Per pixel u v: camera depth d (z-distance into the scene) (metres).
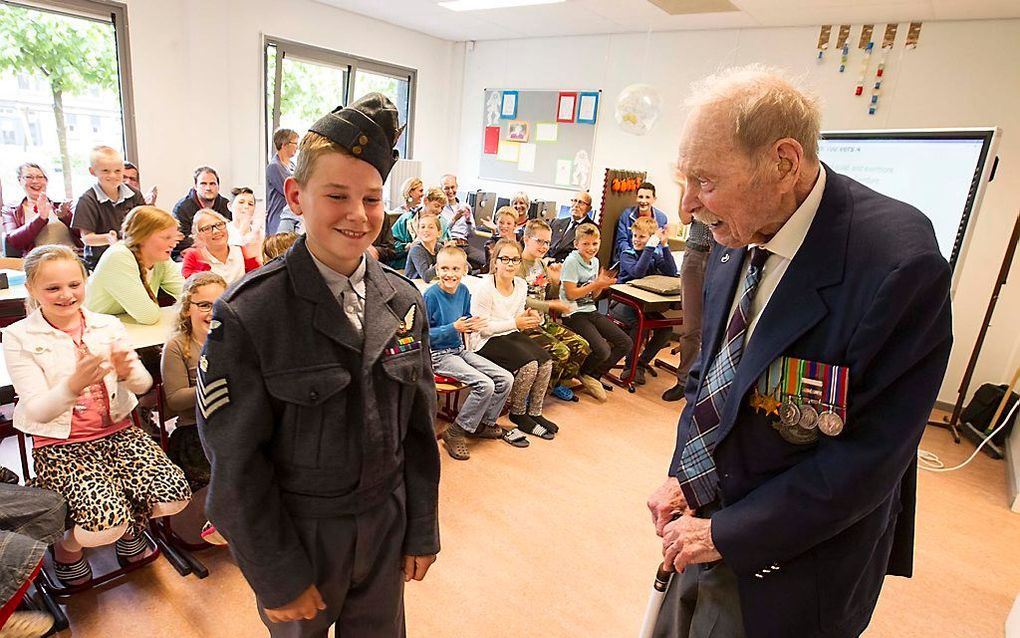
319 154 0.82
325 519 0.94
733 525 0.93
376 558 1.05
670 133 5.50
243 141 5.29
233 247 3.11
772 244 0.94
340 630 1.11
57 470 1.61
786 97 0.84
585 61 5.93
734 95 0.84
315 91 5.87
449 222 5.12
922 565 2.29
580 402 3.63
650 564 2.13
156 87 4.65
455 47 6.92
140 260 2.30
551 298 3.78
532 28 5.80
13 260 2.87
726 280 1.11
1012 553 2.42
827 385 0.86
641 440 3.16
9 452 2.45
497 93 6.66
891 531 1.05
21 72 4.11
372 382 0.93
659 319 3.96
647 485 2.69
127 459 1.72
